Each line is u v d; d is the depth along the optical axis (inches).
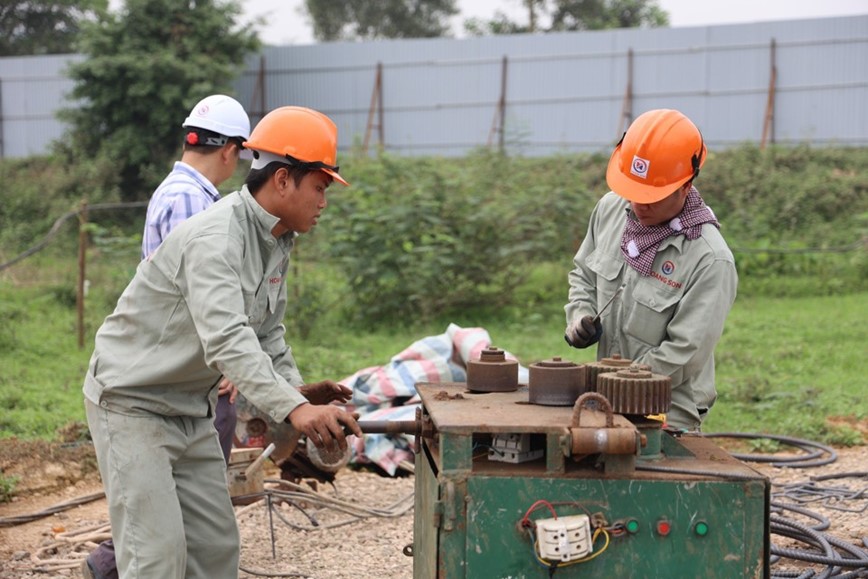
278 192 138.5
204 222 132.1
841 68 967.0
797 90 980.6
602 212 167.6
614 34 1022.4
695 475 116.1
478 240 529.7
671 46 1008.2
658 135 149.3
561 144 1034.1
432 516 119.4
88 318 493.7
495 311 539.8
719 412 327.3
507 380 141.5
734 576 115.9
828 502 236.1
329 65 1097.4
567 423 115.6
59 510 231.8
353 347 454.0
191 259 129.4
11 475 248.1
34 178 919.7
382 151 609.9
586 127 1034.1
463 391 143.8
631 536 115.3
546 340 464.4
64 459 262.2
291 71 1106.7
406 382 277.7
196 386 138.6
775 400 335.3
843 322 491.8
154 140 925.2
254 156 140.1
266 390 123.7
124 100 935.7
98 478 260.7
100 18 944.9
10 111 1122.7
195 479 143.2
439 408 125.8
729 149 885.8
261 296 140.4
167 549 134.6
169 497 135.9
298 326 471.2
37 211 858.8
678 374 152.0
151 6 933.2
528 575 114.8
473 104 1063.6
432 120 1075.9
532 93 1047.6
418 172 555.2
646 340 155.9
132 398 135.2
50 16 1475.1
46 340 442.9
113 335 137.8
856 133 967.6
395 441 270.4
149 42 933.8
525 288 582.2
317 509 228.8
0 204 854.5
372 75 1088.8
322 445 124.8
